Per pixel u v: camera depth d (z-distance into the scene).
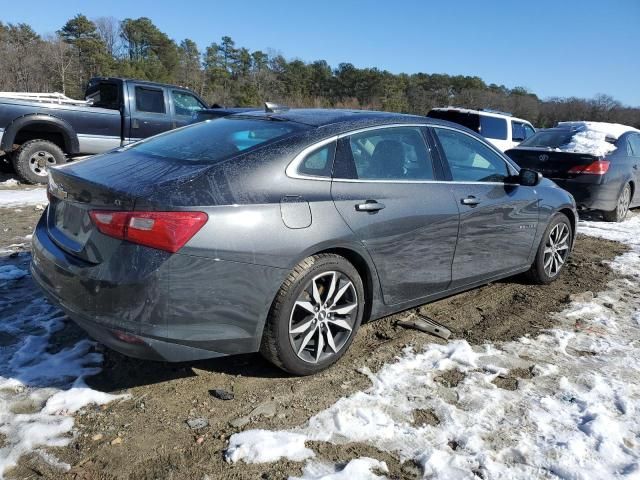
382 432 2.79
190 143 3.44
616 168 8.36
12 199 8.09
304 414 2.92
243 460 2.54
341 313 3.36
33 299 4.18
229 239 2.79
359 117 3.69
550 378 3.43
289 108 4.17
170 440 2.67
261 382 3.23
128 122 10.02
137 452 2.57
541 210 4.86
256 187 2.97
